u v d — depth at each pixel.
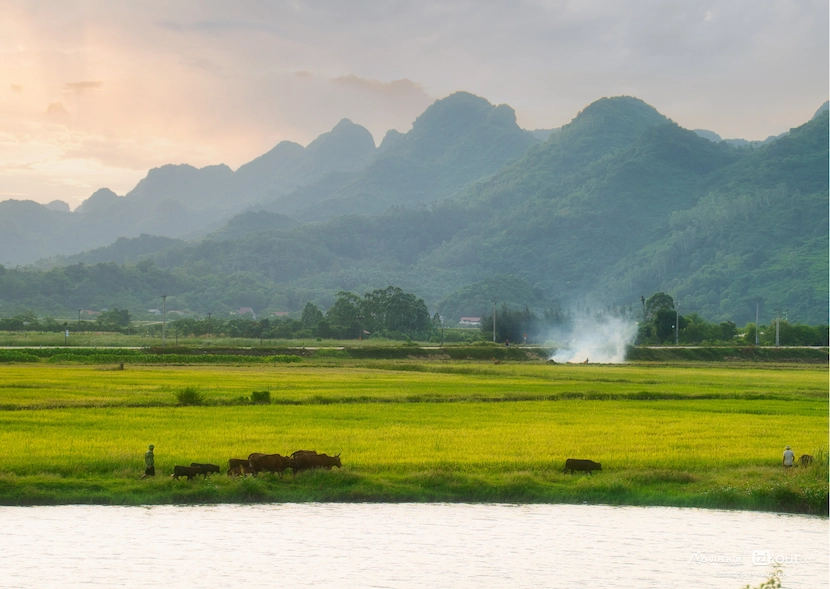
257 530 40.81
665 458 53.91
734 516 45.25
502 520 43.38
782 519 44.84
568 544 39.66
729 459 53.94
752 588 34.22
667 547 39.56
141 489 45.78
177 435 59.12
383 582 34.50
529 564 36.88
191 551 37.62
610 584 34.66
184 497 45.41
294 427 64.19
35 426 62.94
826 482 48.06
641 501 47.09
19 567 35.41
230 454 52.09
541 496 47.31
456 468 50.53
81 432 60.06
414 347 178.12
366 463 50.84
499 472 50.25
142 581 33.97
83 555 36.97
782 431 66.12
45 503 44.53
